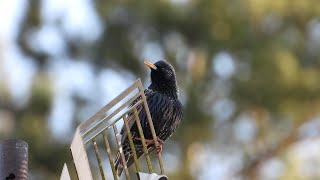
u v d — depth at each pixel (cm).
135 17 1923
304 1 1973
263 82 1925
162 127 1213
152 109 1211
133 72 1950
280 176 1998
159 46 1942
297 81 1936
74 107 1914
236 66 1953
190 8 1930
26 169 854
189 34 1939
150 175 873
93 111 1920
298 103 1964
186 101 1930
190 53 1948
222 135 1983
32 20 1983
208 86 1947
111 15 1936
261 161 2011
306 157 2028
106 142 912
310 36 1994
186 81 1934
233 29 1939
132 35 1942
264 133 2006
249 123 2003
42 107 1895
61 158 1886
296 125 2002
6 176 844
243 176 2008
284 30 1980
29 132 1877
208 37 1938
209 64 1942
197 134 1938
